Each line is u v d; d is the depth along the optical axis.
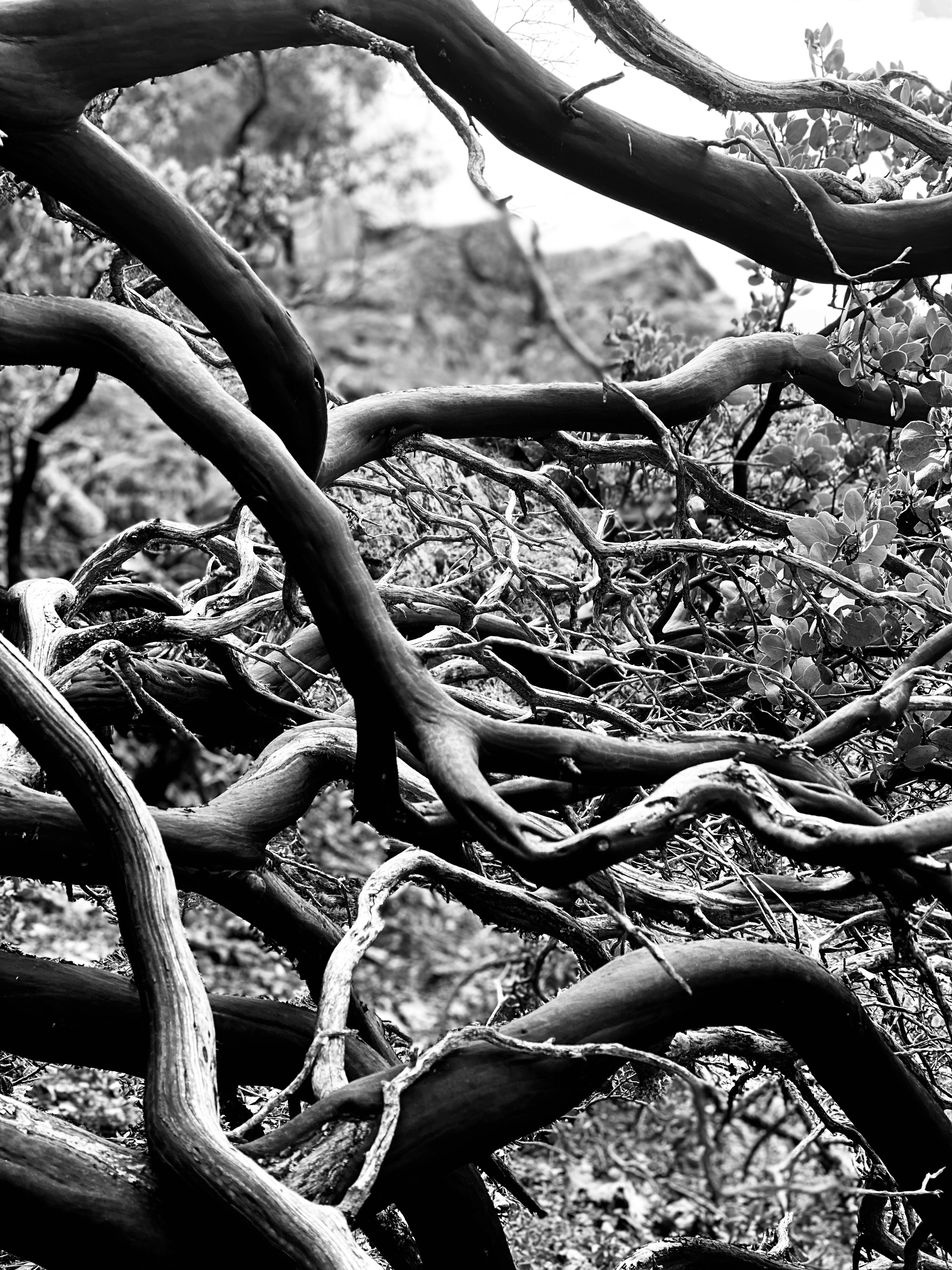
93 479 10.89
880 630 2.87
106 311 2.34
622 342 6.00
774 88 3.00
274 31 2.38
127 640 3.12
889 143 3.77
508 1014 4.87
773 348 3.45
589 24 2.84
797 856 2.01
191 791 7.77
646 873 3.43
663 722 3.38
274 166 10.06
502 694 4.59
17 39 2.14
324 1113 2.10
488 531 3.67
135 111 10.27
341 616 2.23
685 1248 2.98
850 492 2.84
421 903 8.96
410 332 18.06
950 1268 3.14
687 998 2.37
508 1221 5.31
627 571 3.93
